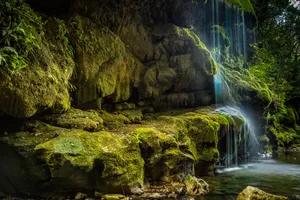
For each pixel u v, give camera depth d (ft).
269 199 15.56
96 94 21.03
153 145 18.72
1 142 15.34
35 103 15.07
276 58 43.16
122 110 23.76
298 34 40.75
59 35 18.11
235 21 34.24
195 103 29.84
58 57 17.67
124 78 23.63
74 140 15.74
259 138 39.04
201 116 25.20
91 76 20.29
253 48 41.32
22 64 14.48
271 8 37.42
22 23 15.20
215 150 24.64
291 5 39.52
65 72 17.72
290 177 23.85
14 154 15.34
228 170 27.07
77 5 20.93
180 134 21.83
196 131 23.79
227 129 27.81
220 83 31.01
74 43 19.51
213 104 30.68
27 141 15.19
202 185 18.60
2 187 15.94
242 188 19.69
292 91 51.70
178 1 27.25
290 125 53.21
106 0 22.13
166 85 27.09
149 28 26.45
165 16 27.40
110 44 21.90
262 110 37.76
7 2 14.82
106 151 16.03
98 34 21.27
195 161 22.11
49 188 15.53
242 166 29.73
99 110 21.77
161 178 19.29
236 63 37.60
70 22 19.69
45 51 16.30
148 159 18.62
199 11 30.07
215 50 33.65
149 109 26.22
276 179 22.97
